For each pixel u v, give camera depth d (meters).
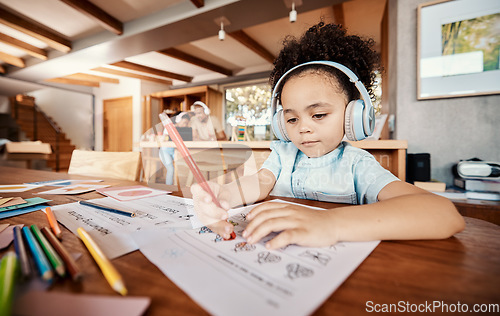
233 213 0.44
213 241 0.30
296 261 0.25
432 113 1.48
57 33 3.25
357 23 3.09
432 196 0.37
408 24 1.53
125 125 5.79
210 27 2.71
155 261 0.25
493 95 1.35
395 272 0.23
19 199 0.53
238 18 2.49
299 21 3.00
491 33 1.31
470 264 0.25
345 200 0.62
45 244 0.25
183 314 0.17
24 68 4.32
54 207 0.47
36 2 2.61
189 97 5.34
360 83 0.47
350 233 0.30
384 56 2.27
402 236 0.30
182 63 4.71
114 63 4.38
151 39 3.05
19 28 2.90
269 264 0.24
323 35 0.59
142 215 0.41
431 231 0.31
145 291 0.20
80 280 0.21
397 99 1.57
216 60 4.60
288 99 0.49
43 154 4.86
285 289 0.20
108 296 0.18
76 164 1.16
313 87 0.46
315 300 0.18
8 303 0.15
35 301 0.17
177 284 0.21
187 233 0.33
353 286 0.21
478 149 1.39
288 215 0.31
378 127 1.43
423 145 1.51
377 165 0.57
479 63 1.35
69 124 6.48
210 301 0.18
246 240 0.30
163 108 5.73
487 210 1.04
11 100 6.89
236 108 5.22
